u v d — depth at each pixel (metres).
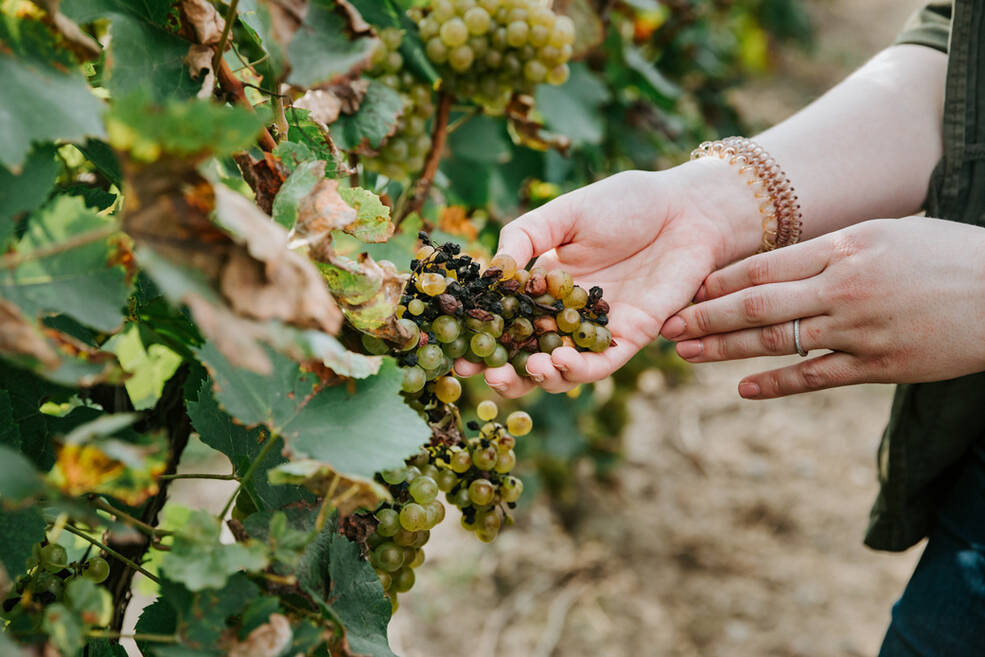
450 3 0.76
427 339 0.63
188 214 0.50
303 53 0.61
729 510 1.73
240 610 0.54
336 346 0.53
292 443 0.56
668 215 0.75
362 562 0.60
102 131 0.53
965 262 0.68
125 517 0.56
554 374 0.67
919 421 0.76
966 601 0.73
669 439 1.94
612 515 1.68
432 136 0.80
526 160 0.99
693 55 1.56
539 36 0.76
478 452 0.65
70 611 0.51
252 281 0.50
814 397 2.13
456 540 1.56
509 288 0.67
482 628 1.39
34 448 0.59
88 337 0.58
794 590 1.53
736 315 0.72
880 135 0.79
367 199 0.60
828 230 0.79
